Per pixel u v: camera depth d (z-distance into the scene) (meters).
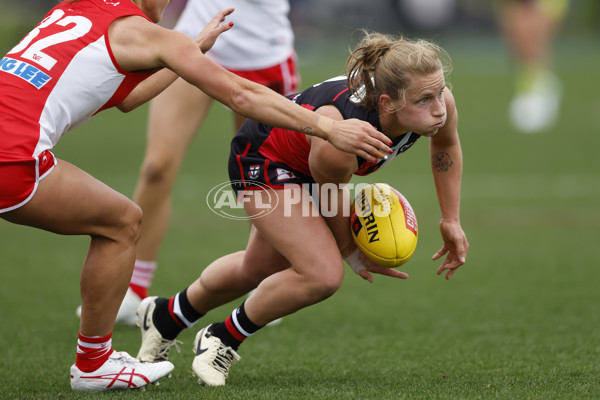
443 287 22.66
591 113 65.00
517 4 58.56
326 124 11.96
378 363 15.74
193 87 18.94
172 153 18.91
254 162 14.21
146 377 13.65
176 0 48.91
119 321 19.09
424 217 31.83
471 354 16.25
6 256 26.55
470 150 48.38
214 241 28.44
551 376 14.12
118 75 12.23
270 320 13.98
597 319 18.94
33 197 11.96
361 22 108.81
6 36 98.44
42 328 18.56
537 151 47.84
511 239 28.52
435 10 105.62
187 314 15.12
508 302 20.80
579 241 28.11
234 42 20.17
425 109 12.91
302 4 111.00
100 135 54.28
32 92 11.84
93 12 12.38
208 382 13.96
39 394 13.35
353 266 14.87
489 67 96.81
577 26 132.25
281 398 12.63
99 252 12.88
